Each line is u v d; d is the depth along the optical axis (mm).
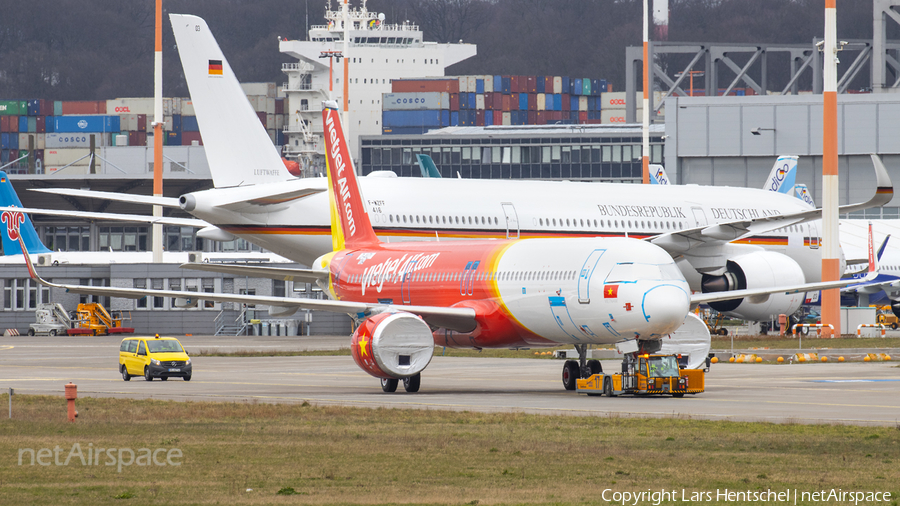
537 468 78125
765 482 72750
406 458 82562
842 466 78938
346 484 72000
